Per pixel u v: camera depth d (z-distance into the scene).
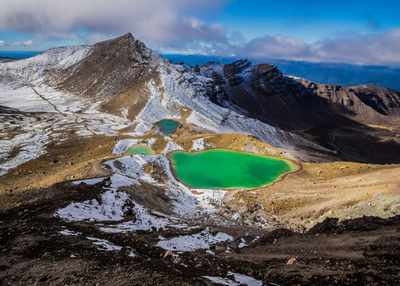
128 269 23.28
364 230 35.81
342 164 89.12
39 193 58.41
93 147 148.62
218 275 24.72
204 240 42.53
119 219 46.72
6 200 61.00
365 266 25.42
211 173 94.88
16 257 26.59
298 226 60.16
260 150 111.44
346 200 62.59
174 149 122.69
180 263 27.61
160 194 70.75
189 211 69.06
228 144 118.62
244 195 77.44
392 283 22.28
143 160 97.06
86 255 26.45
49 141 161.62
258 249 35.03
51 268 24.02
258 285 23.17
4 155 136.88
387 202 53.38
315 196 70.38
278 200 72.50
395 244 29.00
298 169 94.44
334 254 29.30
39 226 35.44
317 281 23.52
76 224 38.56
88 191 54.50
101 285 21.11
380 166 83.00
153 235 39.44
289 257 30.08
